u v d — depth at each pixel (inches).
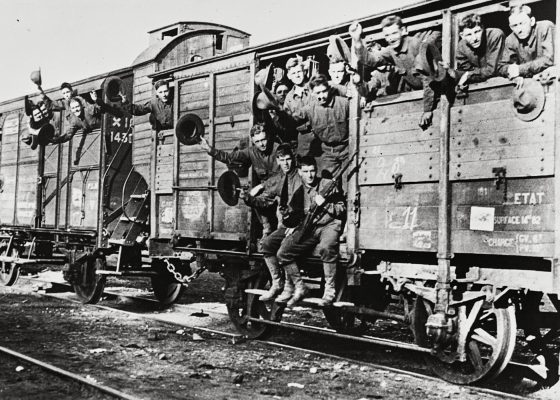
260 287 371.2
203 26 543.2
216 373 281.7
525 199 246.8
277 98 352.2
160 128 454.3
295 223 332.2
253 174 371.9
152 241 447.2
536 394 261.9
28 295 550.0
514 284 252.7
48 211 595.8
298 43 348.2
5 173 674.8
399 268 292.4
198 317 455.8
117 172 518.3
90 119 529.7
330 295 308.2
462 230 265.3
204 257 403.9
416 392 257.0
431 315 269.0
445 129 269.7
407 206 286.8
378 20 302.7
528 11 244.8
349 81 322.3
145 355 315.9
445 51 274.2
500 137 254.2
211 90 397.7
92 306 486.9
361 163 306.2
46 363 285.3
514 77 247.1
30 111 561.9
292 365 301.3
